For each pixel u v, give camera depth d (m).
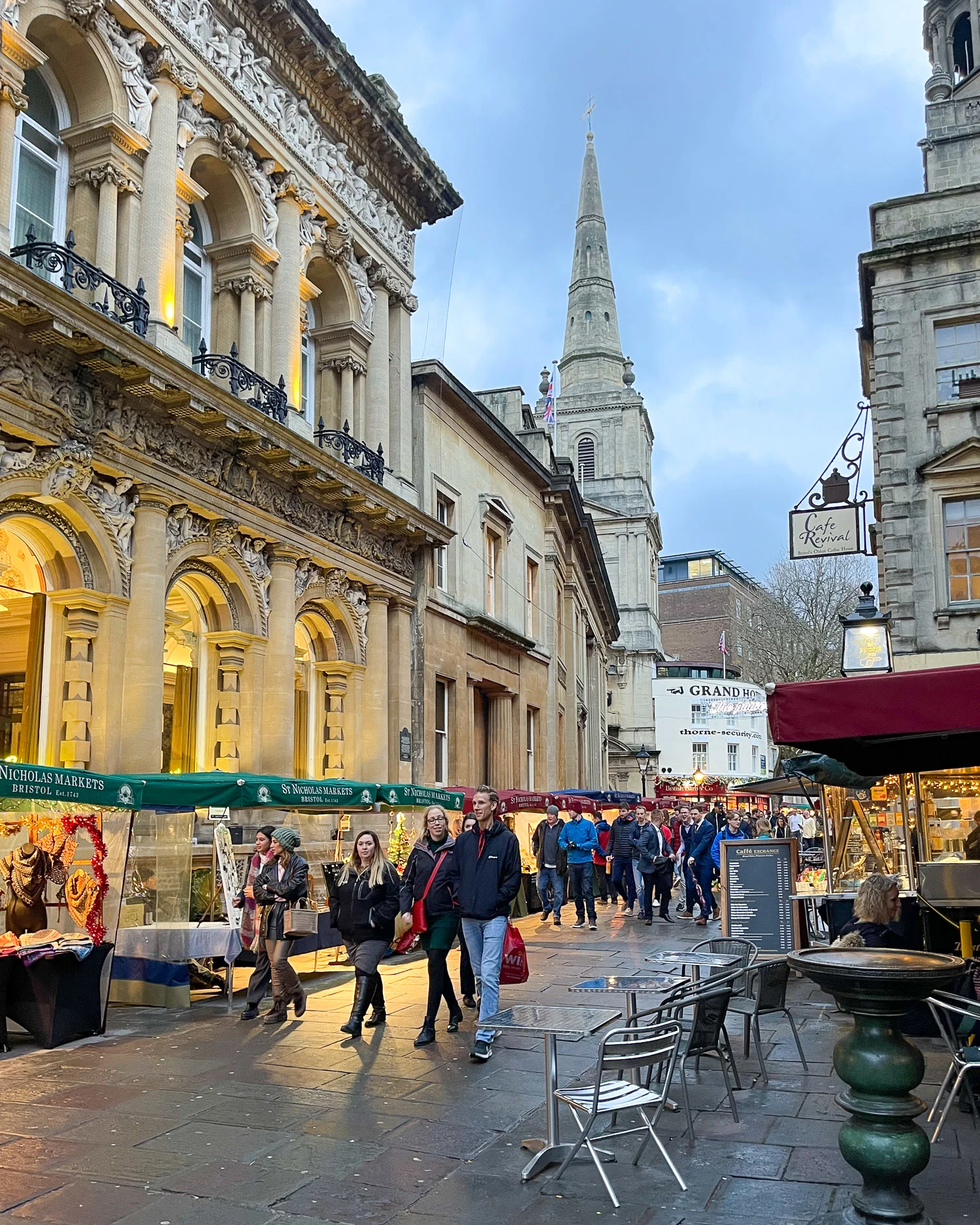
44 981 9.30
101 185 15.65
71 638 14.53
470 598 28.14
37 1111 7.21
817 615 52.41
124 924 11.69
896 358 23.81
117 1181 5.87
